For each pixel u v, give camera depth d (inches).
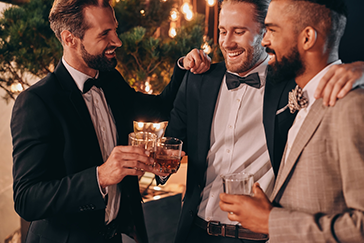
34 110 53.1
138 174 51.8
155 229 130.5
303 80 43.7
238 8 54.6
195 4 195.5
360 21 141.7
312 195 38.2
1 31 118.4
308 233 34.7
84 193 50.4
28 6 119.6
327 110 37.5
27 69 123.0
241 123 60.2
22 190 51.1
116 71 73.7
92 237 57.1
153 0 135.1
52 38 118.2
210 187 62.2
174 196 161.8
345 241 33.2
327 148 37.4
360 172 33.3
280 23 40.6
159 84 139.9
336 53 41.7
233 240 57.4
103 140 63.2
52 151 54.1
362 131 33.7
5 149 153.7
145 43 124.3
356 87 36.2
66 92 57.6
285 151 46.4
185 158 148.6
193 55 63.2
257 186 41.2
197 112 64.3
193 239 63.0
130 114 71.6
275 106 56.4
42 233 56.5
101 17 56.1
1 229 150.3
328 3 38.1
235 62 57.9
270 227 36.8
